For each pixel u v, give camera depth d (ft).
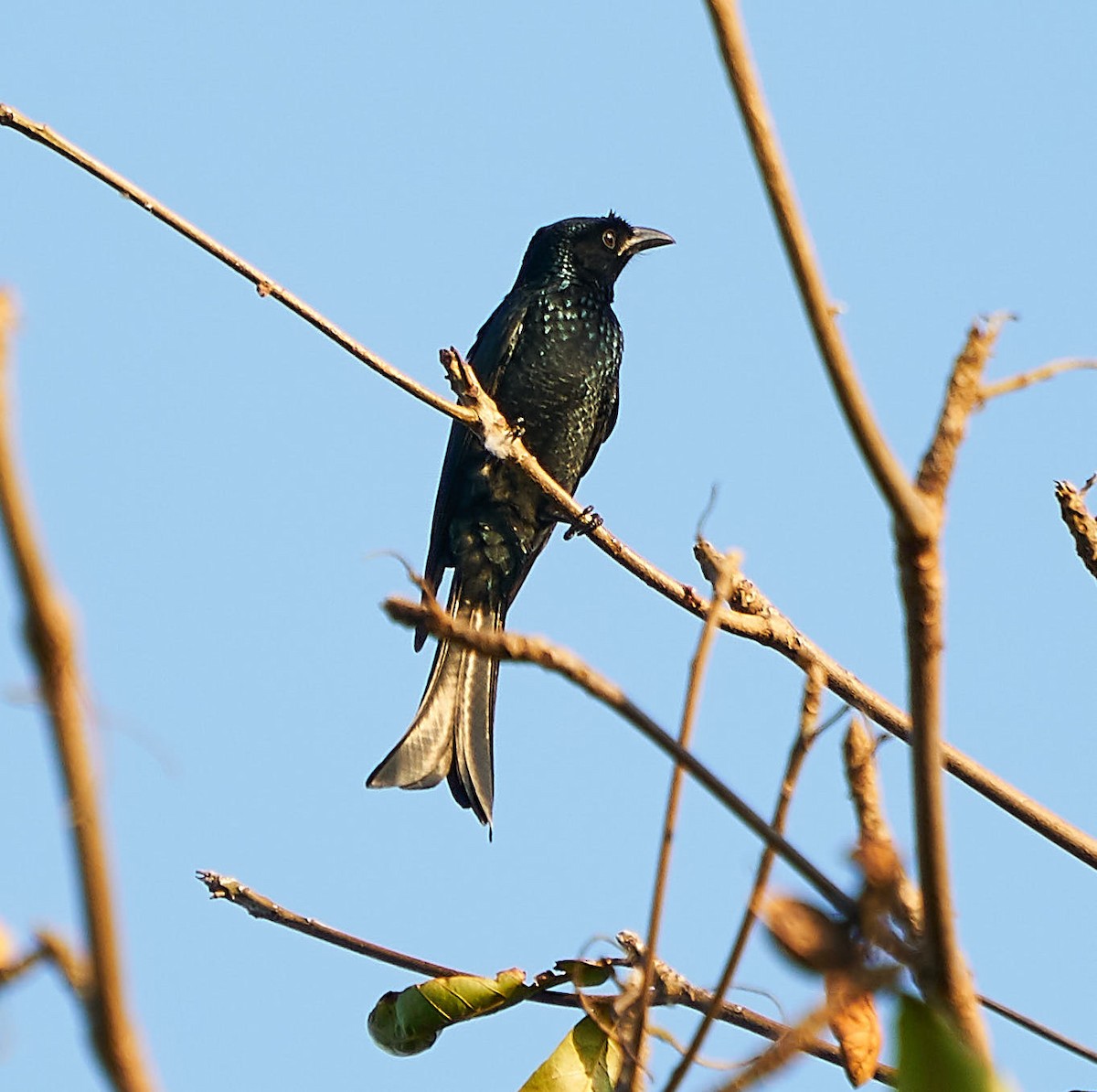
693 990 18.75
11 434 7.77
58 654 7.93
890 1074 13.53
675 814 14.60
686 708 14.46
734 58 12.75
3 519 7.79
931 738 11.95
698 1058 15.40
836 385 12.50
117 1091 8.26
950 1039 10.53
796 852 11.79
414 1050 20.89
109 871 8.17
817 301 12.64
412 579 15.11
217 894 20.92
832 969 11.38
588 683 11.99
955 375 13.21
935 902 11.62
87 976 8.29
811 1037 11.55
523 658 11.87
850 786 13.24
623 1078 15.23
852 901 11.55
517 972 20.89
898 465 12.41
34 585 7.86
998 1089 10.39
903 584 12.29
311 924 21.27
